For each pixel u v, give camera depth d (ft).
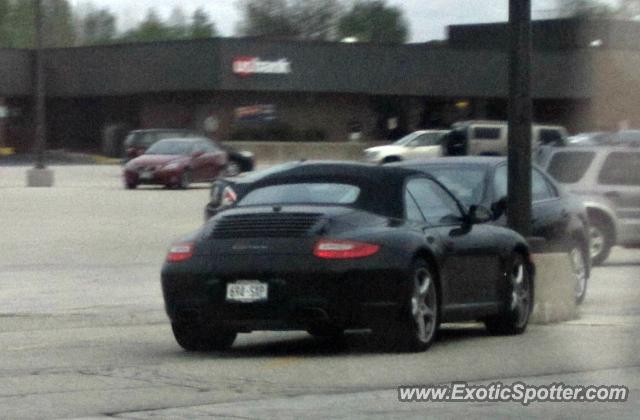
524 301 84.12
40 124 283.79
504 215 97.09
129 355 75.61
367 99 465.88
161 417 56.44
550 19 433.48
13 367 70.69
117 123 463.42
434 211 78.07
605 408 59.11
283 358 73.56
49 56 465.88
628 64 400.06
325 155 440.86
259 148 431.02
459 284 77.15
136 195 249.55
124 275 125.90
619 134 266.98
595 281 122.42
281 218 71.72
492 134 289.33
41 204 222.89
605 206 134.31
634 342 79.30
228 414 57.00
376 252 70.18
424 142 321.11
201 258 71.67
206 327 72.08
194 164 275.80
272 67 431.84
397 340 73.15
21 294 110.83
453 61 463.42
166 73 432.25
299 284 69.46
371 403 59.93
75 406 58.95
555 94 438.40
